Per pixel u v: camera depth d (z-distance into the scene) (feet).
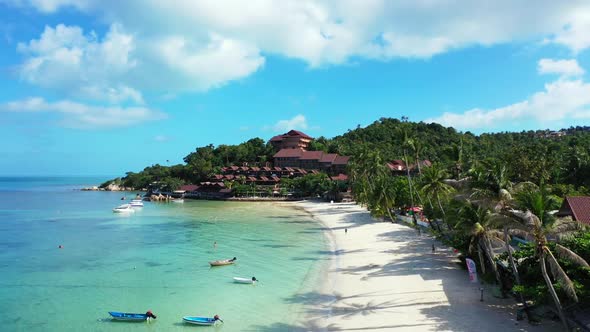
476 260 130.11
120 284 136.77
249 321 101.65
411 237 204.85
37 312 110.01
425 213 218.79
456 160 203.92
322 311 106.52
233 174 631.15
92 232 256.32
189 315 107.04
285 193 535.19
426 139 647.56
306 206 428.15
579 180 248.93
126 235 242.99
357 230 241.76
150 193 626.64
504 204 94.48
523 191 92.43
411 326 91.71
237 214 360.48
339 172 597.52
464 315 96.02
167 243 214.28
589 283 82.58
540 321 89.25
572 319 82.48
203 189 594.24
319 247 197.36
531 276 96.73
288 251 188.75
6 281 140.56
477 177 104.99
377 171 327.06
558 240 87.97
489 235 112.16
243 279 137.90
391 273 137.08
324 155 620.90
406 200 290.97
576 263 83.76
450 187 188.75
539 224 80.33
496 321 91.35
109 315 106.83
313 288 127.54
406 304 106.32
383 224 262.26
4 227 281.54
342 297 116.57
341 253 178.09
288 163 643.86
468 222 116.06
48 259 176.24
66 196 636.89
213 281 139.44
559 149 347.77
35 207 442.91
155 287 133.18
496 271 109.29
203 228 270.87
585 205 135.33
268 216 341.62
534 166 253.03
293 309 109.40
